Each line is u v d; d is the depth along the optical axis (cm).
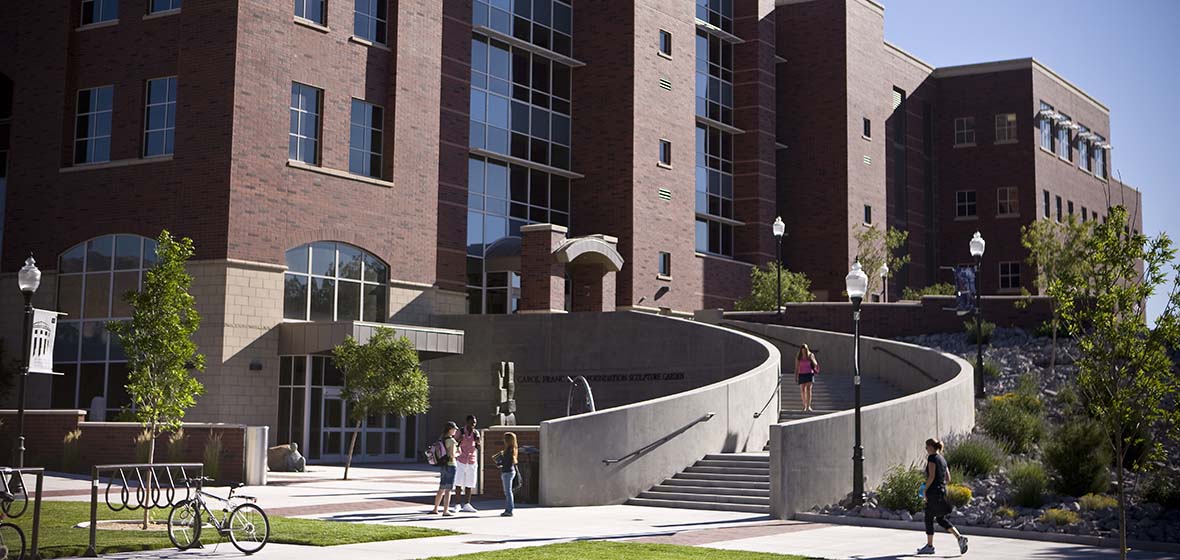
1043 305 4166
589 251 4516
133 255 3800
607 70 5100
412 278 4200
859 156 6234
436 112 4344
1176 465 2514
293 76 3859
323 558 1527
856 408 2327
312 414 3775
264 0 3781
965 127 7094
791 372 3981
